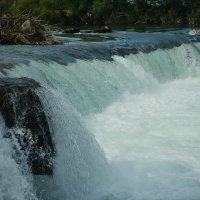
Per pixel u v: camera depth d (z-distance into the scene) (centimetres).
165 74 2402
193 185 1122
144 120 1582
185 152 1308
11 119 986
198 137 1430
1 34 2353
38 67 1625
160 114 1664
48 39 2386
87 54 2014
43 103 1079
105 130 1470
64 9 7306
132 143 1369
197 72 2611
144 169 1205
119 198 1086
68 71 1711
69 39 2903
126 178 1166
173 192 1093
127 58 2177
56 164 1052
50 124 1086
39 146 1004
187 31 4050
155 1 7006
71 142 1146
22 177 953
